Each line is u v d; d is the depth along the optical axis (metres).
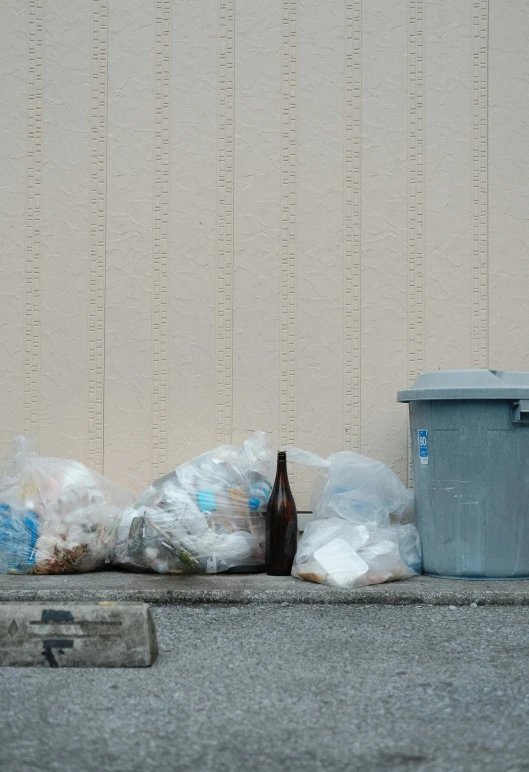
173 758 2.00
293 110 4.58
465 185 4.59
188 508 3.84
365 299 4.56
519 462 3.81
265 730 2.17
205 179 4.56
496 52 4.59
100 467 4.51
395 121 4.59
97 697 2.39
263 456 4.14
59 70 4.56
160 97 4.57
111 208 4.55
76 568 3.87
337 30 4.59
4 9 4.57
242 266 4.55
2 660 2.69
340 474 4.05
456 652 2.83
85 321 4.53
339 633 3.06
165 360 4.53
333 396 4.54
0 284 4.53
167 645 2.91
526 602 3.52
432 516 3.89
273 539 3.88
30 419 4.51
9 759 1.99
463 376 3.83
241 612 3.37
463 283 4.57
